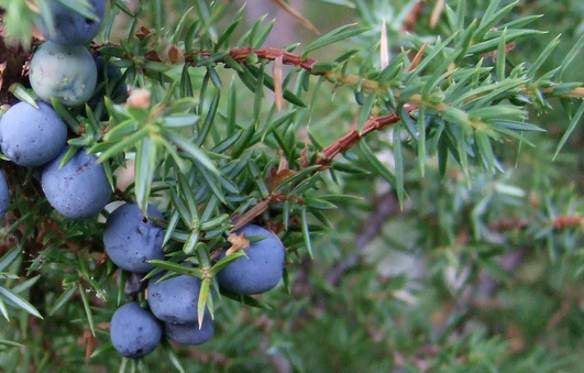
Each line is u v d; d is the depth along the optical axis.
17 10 0.13
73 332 0.21
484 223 0.28
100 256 0.17
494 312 0.33
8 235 0.17
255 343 0.25
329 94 0.28
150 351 0.16
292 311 0.26
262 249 0.16
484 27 0.17
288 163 0.18
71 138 0.15
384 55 0.18
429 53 0.17
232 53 0.16
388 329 0.28
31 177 0.17
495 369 0.26
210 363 0.24
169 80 0.17
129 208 0.16
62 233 0.17
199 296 0.15
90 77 0.15
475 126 0.16
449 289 0.30
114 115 0.14
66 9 0.14
